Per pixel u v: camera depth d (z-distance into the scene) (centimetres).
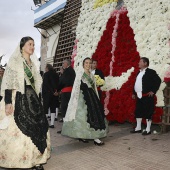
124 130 598
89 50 822
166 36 601
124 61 696
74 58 872
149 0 664
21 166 304
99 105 472
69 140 511
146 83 545
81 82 466
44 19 1335
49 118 809
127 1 736
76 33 909
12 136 310
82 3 938
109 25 765
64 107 588
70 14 1012
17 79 320
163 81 567
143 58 561
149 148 429
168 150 413
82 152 420
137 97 558
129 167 343
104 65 740
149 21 651
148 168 337
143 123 620
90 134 447
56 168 346
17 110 317
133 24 684
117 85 673
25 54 339
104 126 467
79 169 340
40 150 317
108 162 365
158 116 552
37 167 324
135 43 671
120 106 648
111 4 790
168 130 562
